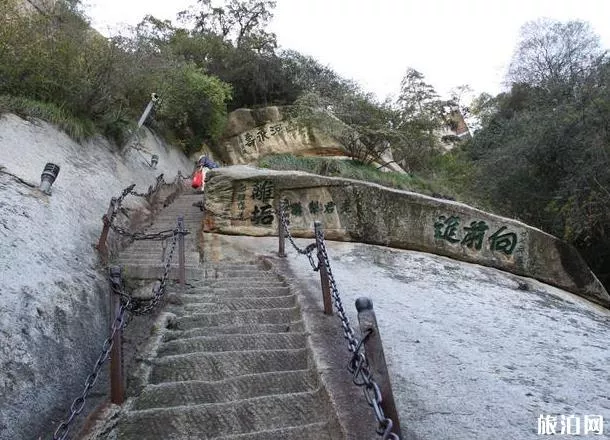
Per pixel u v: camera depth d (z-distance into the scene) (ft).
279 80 69.97
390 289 21.16
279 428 9.93
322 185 30.73
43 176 21.70
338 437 9.03
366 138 50.29
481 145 58.29
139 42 41.34
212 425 10.00
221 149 64.64
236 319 16.17
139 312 11.85
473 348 15.07
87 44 33.71
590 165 27.86
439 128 60.18
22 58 29.14
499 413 10.87
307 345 13.38
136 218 31.27
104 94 34.76
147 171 43.21
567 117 30.09
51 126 30.04
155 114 52.80
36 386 11.74
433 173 56.24
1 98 28.04
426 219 29.76
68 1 36.65
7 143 24.13
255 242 28.86
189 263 24.58
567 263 28.66
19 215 17.80
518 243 28.78
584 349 16.31
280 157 47.91
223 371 12.49
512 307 20.93
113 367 10.42
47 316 13.94
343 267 24.57
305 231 30.12
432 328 16.56
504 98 79.41
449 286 23.04
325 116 50.21
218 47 70.13
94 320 16.35
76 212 22.91
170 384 11.30
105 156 35.04
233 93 69.26
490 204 39.14
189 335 14.74
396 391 11.53
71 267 17.72
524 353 15.17
